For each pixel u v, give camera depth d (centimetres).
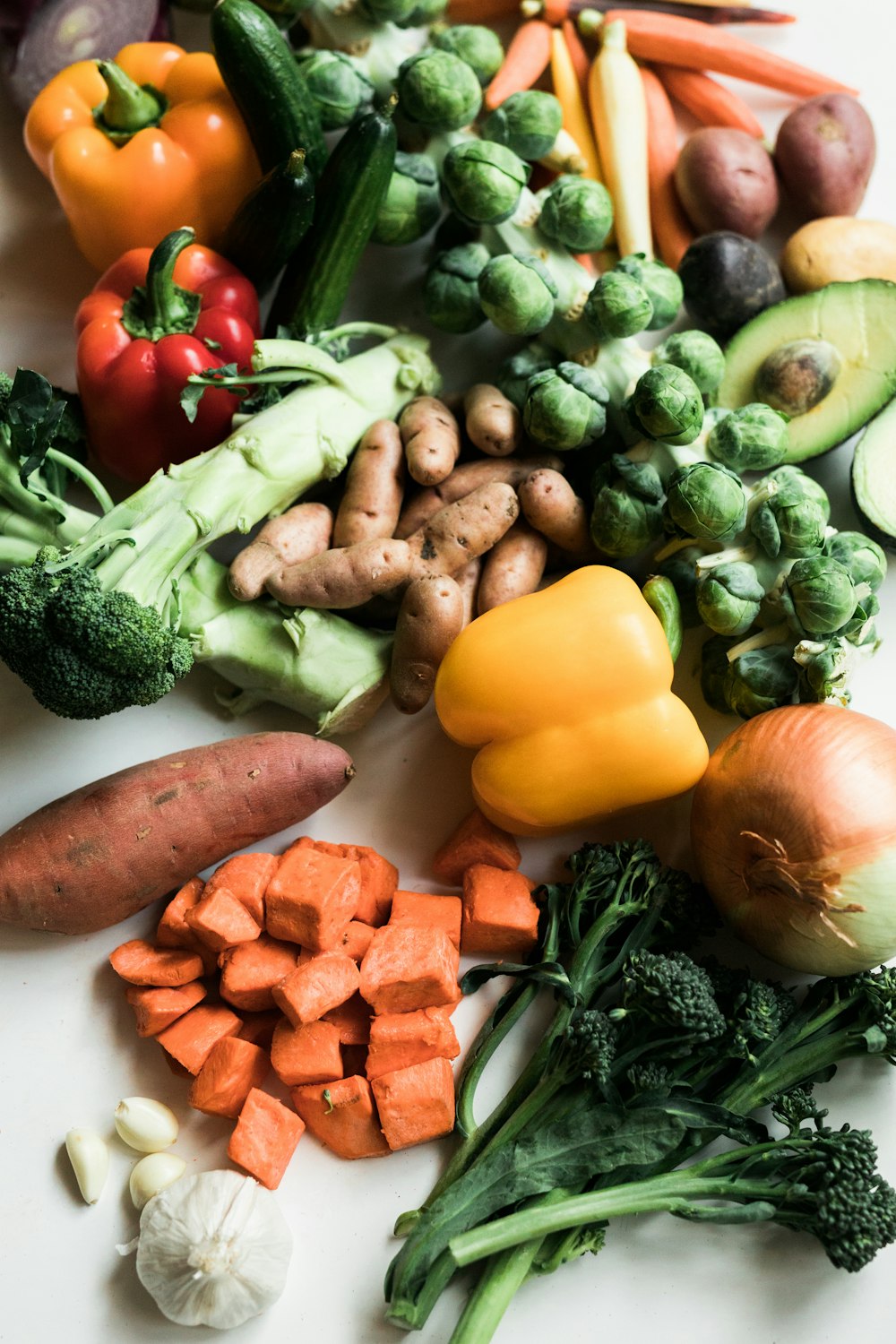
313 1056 60
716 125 72
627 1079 59
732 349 67
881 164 73
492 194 63
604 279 63
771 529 61
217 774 61
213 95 65
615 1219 61
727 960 65
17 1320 60
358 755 66
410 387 65
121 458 65
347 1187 61
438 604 61
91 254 68
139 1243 59
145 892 61
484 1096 62
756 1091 59
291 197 62
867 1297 61
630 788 61
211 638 62
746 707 63
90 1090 62
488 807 63
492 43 68
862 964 59
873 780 58
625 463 63
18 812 64
